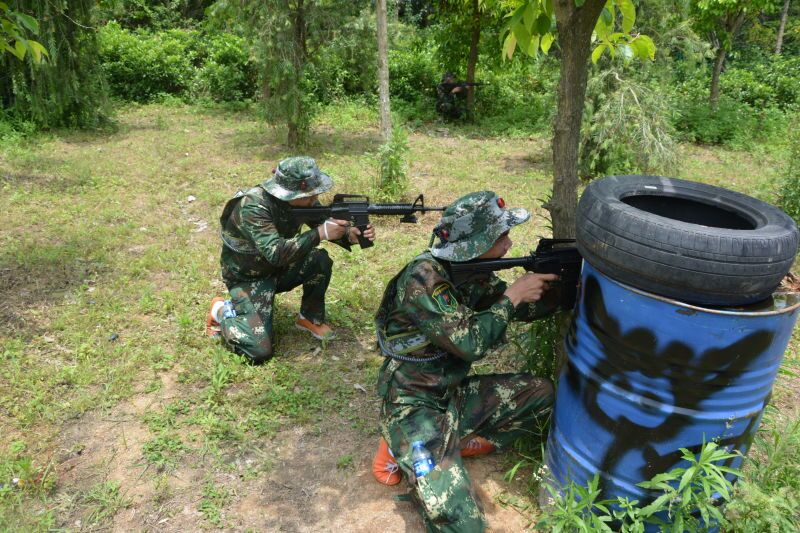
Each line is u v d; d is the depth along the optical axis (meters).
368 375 3.83
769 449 2.55
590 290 2.30
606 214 2.13
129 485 2.92
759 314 1.95
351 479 2.99
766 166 9.73
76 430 3.29
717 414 2.13
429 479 2.46
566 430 2.51
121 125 11.38
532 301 2.64
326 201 7.04
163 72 13.94
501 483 2.93
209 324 4.16
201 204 7.10
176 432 3.29
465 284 2.76
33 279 4.95
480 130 12.55
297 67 9.39
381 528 2.70
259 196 3.74
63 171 8.01
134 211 6.75
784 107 14.16
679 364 2.06
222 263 4.06
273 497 2.87
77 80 10.38
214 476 3.00
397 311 2.70
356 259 5.57
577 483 2.47
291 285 4.13
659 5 8.10
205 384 3.70
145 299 4.62
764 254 1.91
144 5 18.98
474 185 8.19
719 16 11.22
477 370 3.86
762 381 2.14
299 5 9.12
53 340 4.10
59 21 9.95
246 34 9.54
